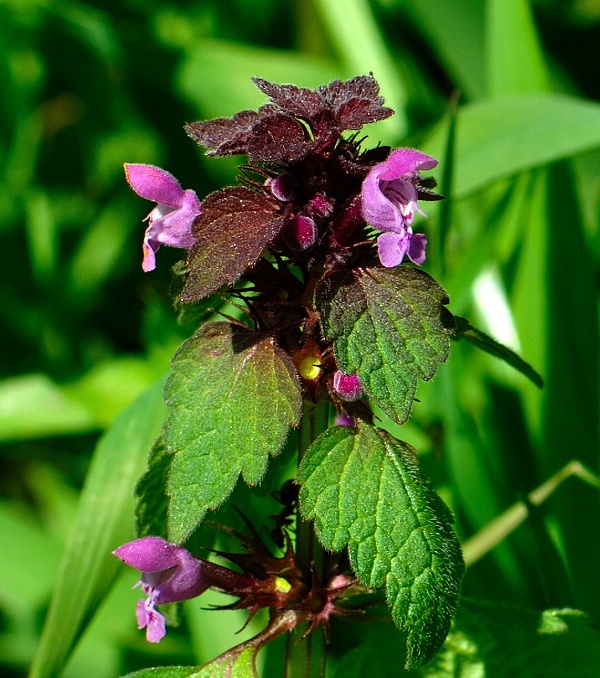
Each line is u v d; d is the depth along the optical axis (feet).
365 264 0.95
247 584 0.98
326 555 0.99
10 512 1.36
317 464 0.94
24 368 1.61
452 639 1.02
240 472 0.93
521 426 1.30
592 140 1.17
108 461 1.11
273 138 0.93
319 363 0.96
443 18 1.69
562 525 1.19
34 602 1.29
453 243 1.43
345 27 1.69
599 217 1.40
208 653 1.14
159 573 0.97
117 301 1.71
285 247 0.95
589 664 1.01
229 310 1.09
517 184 1.28
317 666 0.99
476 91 1.70
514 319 1.32
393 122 1.60
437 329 0.92
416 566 0.93
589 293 1.24
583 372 1.24
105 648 1.21
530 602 1.18
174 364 0.95
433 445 1.22
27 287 1.71
